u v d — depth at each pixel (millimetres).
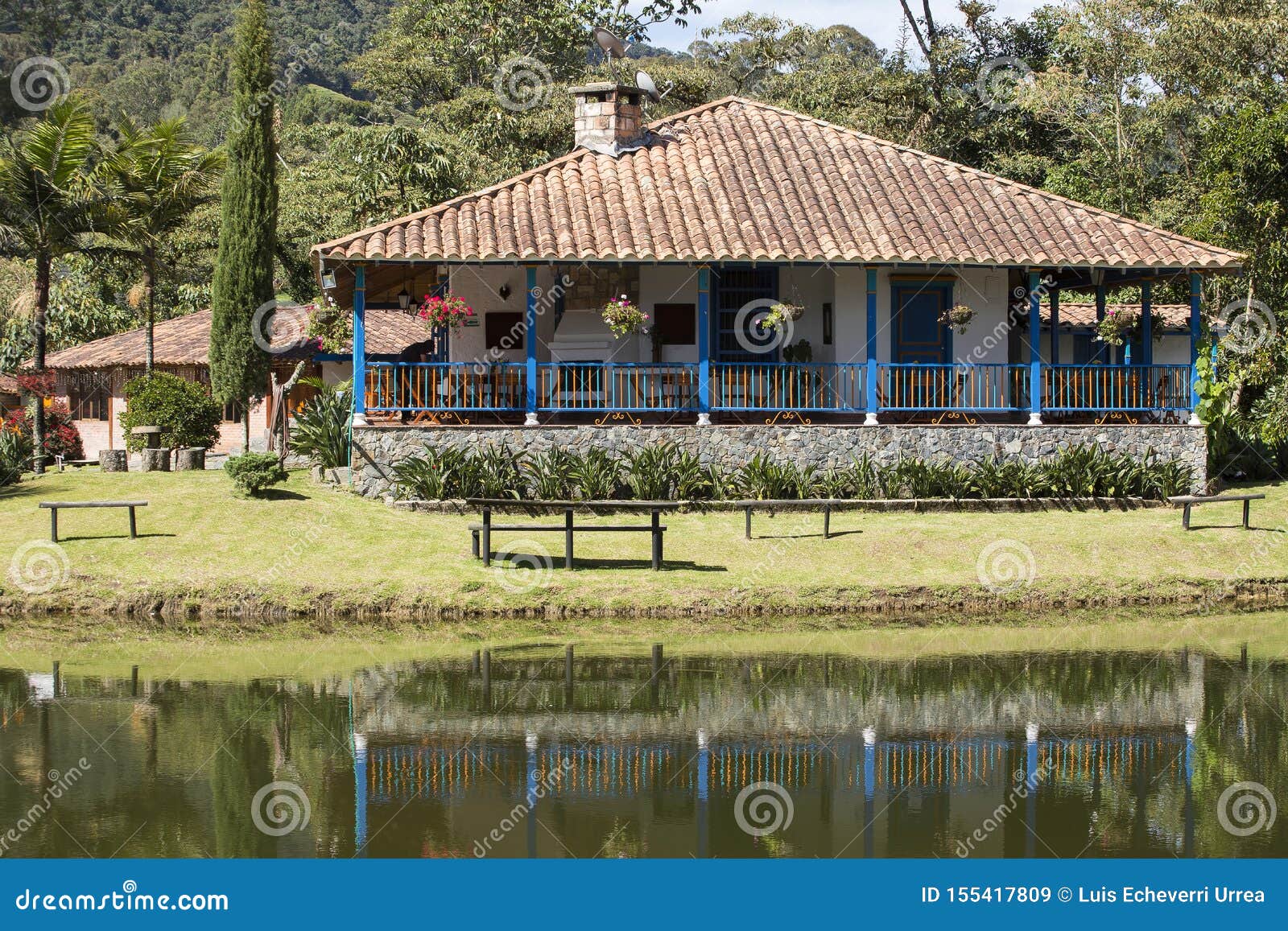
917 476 23203
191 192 29062
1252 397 27562
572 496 22703
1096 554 20250
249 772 11625
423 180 35562
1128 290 36406
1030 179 43844
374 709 13711
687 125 27797
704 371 23562
